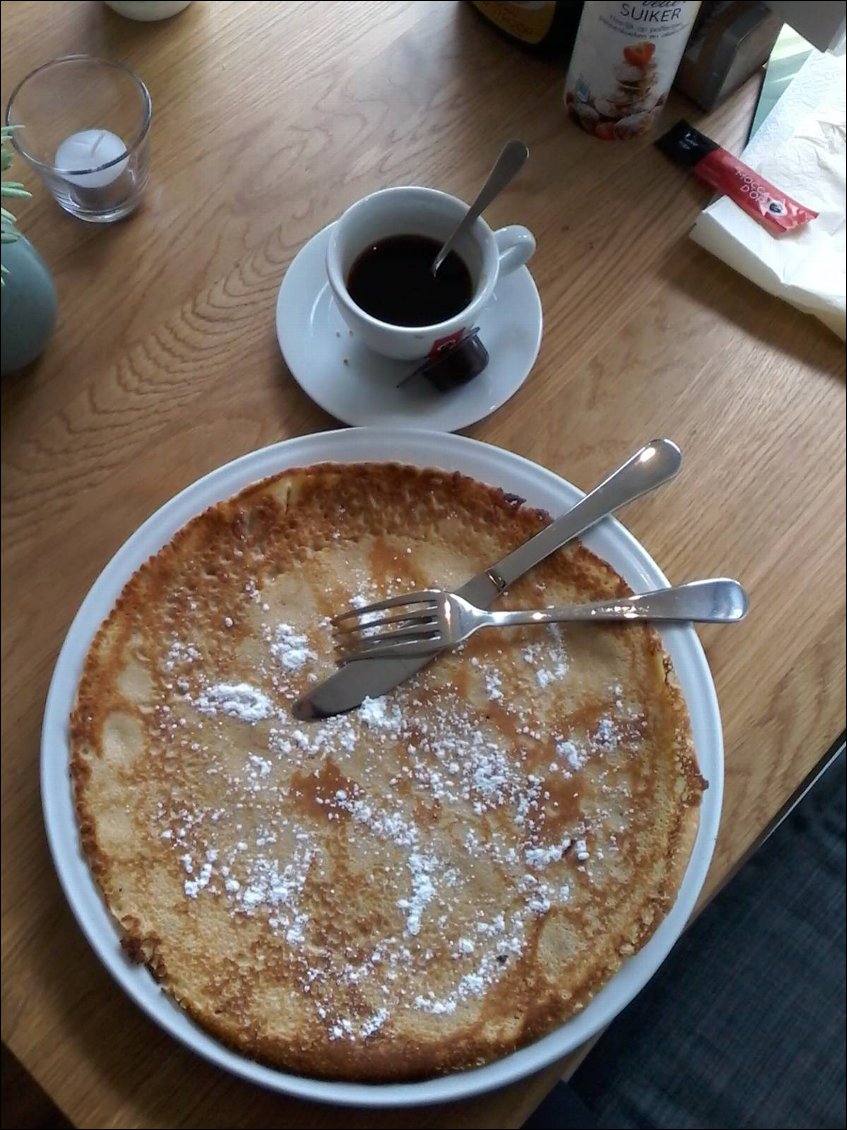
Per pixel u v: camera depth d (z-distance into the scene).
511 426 0.50
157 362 0.50
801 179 0.54
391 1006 0.39
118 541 0.47
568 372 0.51
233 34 0.57
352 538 0.46
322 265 0.51
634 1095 0.62
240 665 0.44
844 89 0.54
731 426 0.50
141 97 0.54
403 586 0.46
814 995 0.64
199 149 0.55
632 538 0.46
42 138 0.55
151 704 0.43
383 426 0.48
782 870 0.68
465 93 0.56
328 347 0.50
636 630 0.44
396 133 0.55
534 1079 0.40
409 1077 0.38
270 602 0.45
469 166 0.55
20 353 0.48
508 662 0.44
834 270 0.51
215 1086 0.40
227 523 0.45
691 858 0.41
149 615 0.44
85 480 0.48
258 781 0.42
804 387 0.51
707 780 0.42
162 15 0.57
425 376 0.49
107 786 0.42
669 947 0.40
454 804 0.42
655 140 0.55
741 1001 0.64
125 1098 0.40
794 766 0.44
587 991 0.39
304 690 0.44
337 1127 0.39
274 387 0.50
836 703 0.45
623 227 0.54
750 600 0.47
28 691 0.45
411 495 0.46
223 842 0.42
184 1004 0.38
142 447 0.49
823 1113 0.62
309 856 0.42
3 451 0.49
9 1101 0.63
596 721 0.43
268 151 0.55
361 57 0.57
